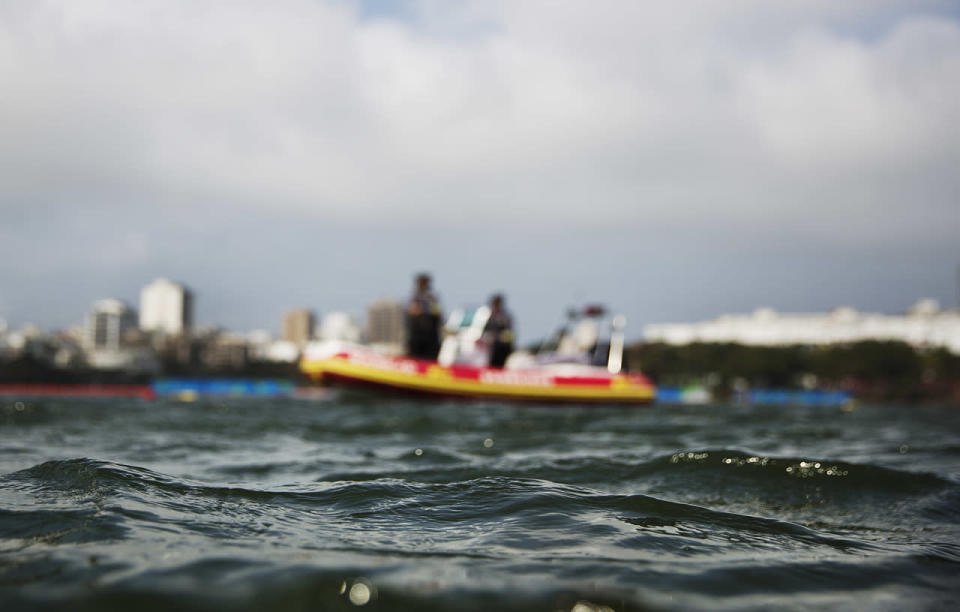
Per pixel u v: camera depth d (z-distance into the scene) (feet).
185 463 14.65
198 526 7.78
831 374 357.20
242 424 28.37
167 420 30.73
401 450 17.85
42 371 371.76
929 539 8.60
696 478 12.32
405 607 5.15
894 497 11.05
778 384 363.56
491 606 5.23
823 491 11.39
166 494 9.46
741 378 360.28
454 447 18.97
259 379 410.31
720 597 5.82
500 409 45.44
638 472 13.01
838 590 6.23
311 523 8.31
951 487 11.70
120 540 6.95
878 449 20.24
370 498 9.86
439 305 56.24
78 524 7.57
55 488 9.53
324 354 54.95
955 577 6.76
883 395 323.57
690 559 7.02
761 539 8.21
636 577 6.21
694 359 376.07
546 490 10.47
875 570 6.91
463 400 54.03
